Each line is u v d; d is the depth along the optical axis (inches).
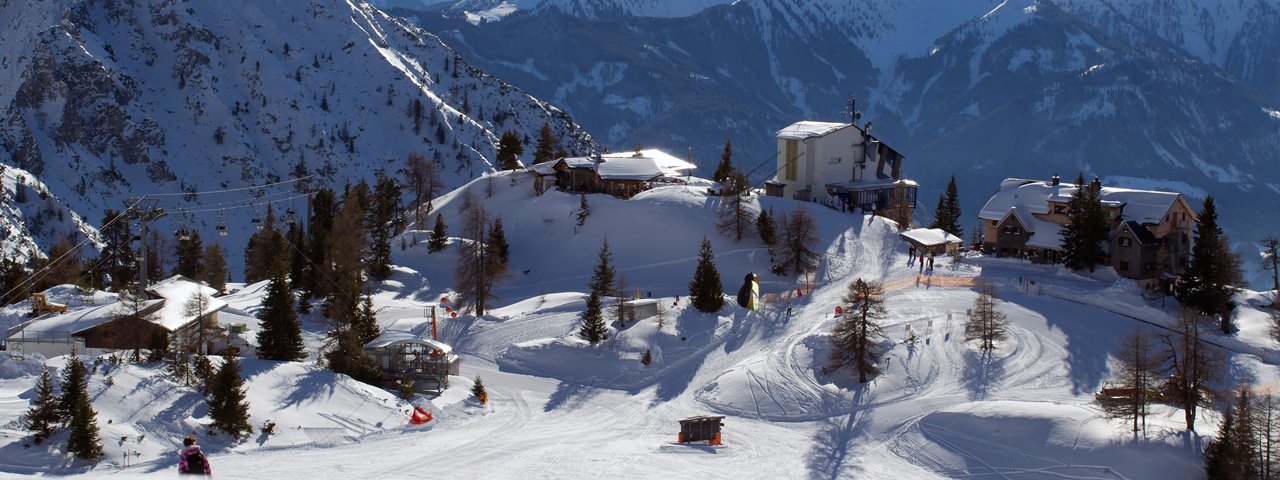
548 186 6683.1
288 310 3698.3
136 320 3526.1
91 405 2915.8
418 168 7278.5
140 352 3523.6
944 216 6830.7
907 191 6850.4
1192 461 3009.4
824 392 3708.2
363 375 3661.4
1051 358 3919.8
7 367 3144.7
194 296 3944.4
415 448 3090.6
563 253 5851.4
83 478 2524.6
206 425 2987.2
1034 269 5187.0
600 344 4237.2
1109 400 3324.3
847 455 3235.7
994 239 5600.4
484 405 3693.4
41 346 3602.4
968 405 3437.5
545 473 2849.4
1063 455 3107.8
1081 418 3250.5
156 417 2955.2
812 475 3053.6
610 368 4114.2
